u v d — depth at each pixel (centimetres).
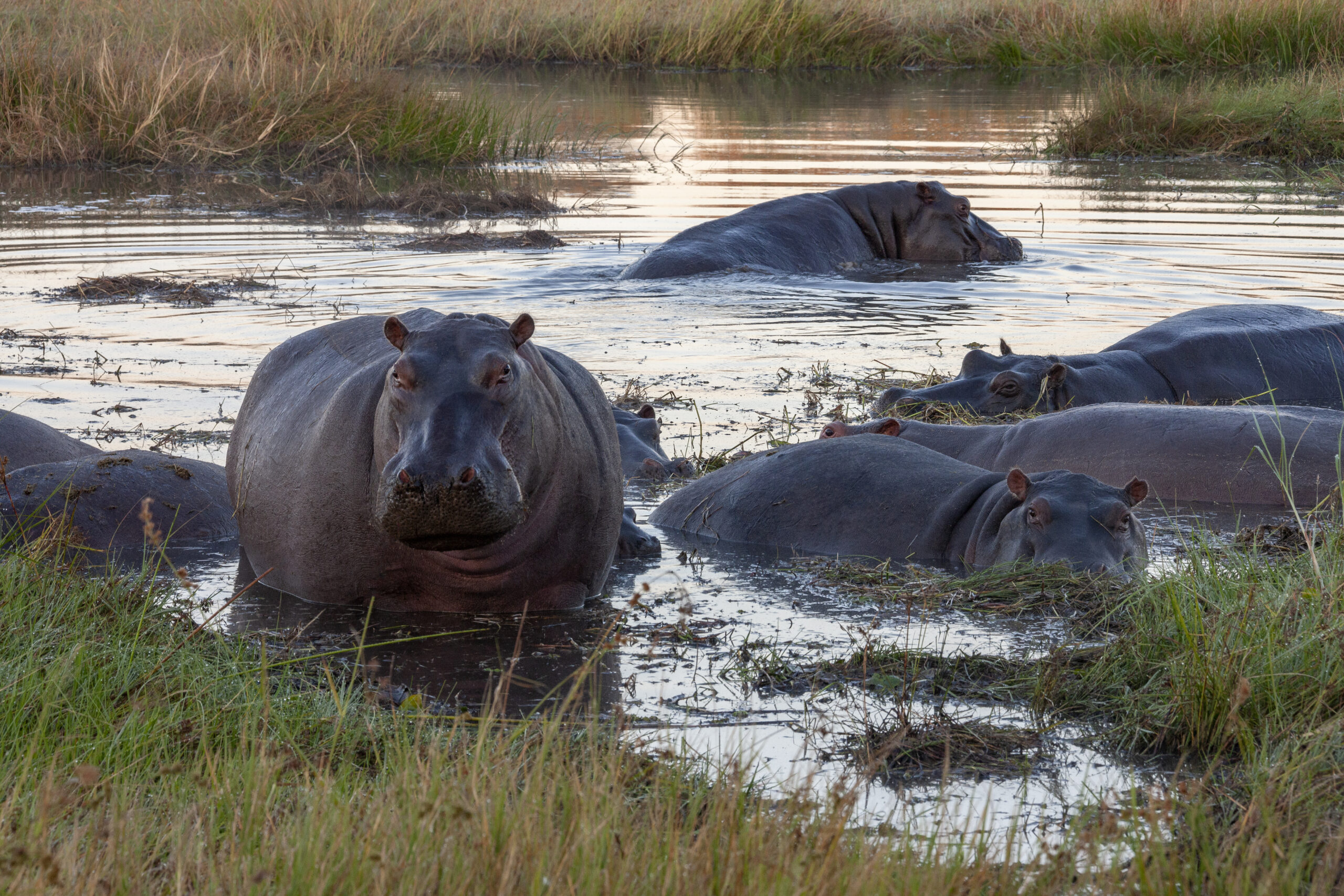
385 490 1616
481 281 4481
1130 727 1536
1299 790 1298
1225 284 4475
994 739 1512
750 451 2781
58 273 4503
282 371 2216
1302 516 2478
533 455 1802
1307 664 1542
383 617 1953
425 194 5988
